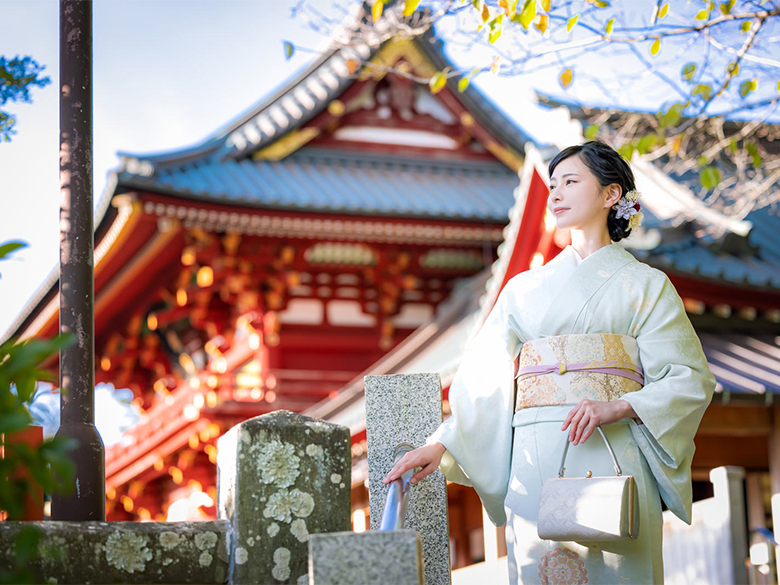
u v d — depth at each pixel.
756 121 5.95
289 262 18.89
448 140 21.88
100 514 3.20
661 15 5.13
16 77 3.39
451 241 19.48
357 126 21.34
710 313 10.70
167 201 16.83
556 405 3.10
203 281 18.64
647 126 8.09
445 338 15.31
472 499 12.29
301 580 2.92
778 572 5.45
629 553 2.96
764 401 9.05
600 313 3.15
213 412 17.69
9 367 1.97
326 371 19.39
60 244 3.37
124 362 24.14
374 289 19.98
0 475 2.01
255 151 19.84
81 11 3.50
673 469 3.05
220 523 2.96
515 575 3.12
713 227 11.55
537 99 10.22
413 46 20.16
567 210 3.34
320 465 3.01
